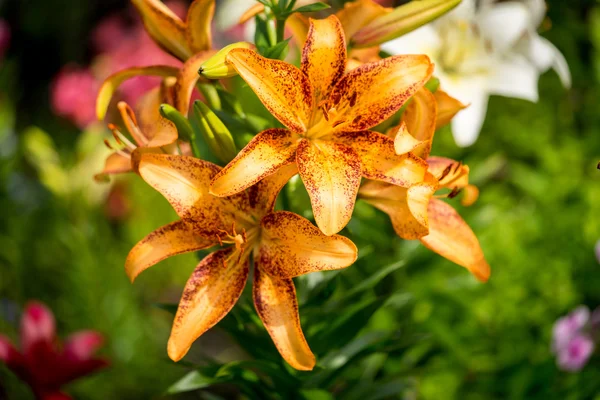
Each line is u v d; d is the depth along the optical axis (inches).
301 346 22.7
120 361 52.2
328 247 22.6
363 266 34.3
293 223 23.0
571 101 55.7
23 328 39.0
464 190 26.2
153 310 57.6
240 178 22.0
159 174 23.1
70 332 53.9
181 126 24.3
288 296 23.2
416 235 24.4
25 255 61.3
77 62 111.7
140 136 25.8
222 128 23.8
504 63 33.8
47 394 39.1
